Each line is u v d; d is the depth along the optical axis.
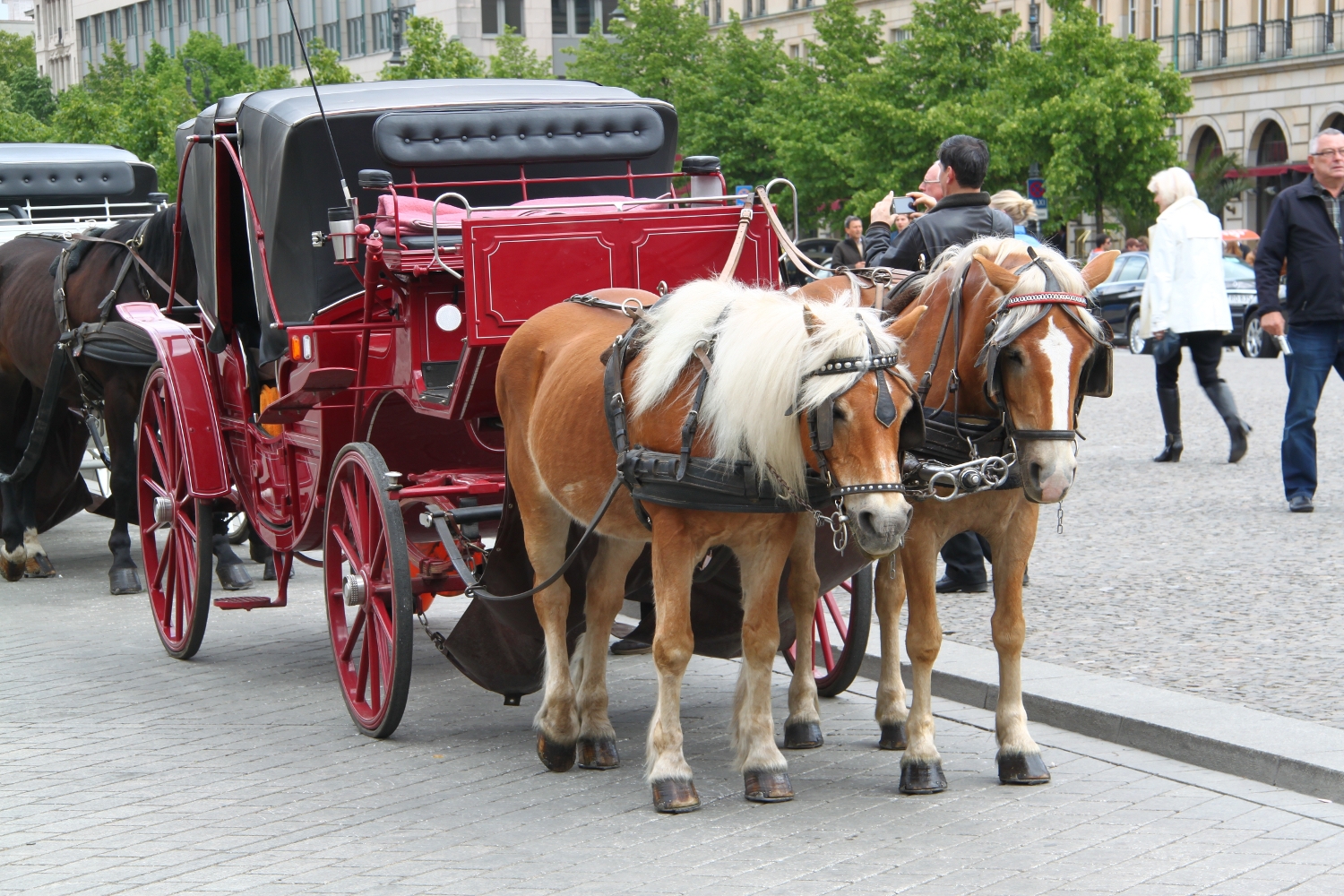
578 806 5.77
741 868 5.02
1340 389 20.55
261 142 7.92
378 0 59.62
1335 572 9.09
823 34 43.06
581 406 5.84
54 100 88.62
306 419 7.64
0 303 11.49
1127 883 4.79
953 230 7.18
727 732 6.76
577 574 6.47
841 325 4.98
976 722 6.73
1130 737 6.27
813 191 42.19
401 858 5.23
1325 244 10.80
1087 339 5.10
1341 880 4.79
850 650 7.07
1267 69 47.62
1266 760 5.74
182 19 75.00
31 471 10.96
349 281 7.77
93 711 7.42
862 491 4.89
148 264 10.28
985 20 39.81
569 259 6.57
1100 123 37.53
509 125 7.86
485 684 6.84
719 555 6.16
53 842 5.50
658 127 8.17
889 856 5.10
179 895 4.94
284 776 6.29
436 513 6.67
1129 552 9.95
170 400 8.43
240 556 12.19
